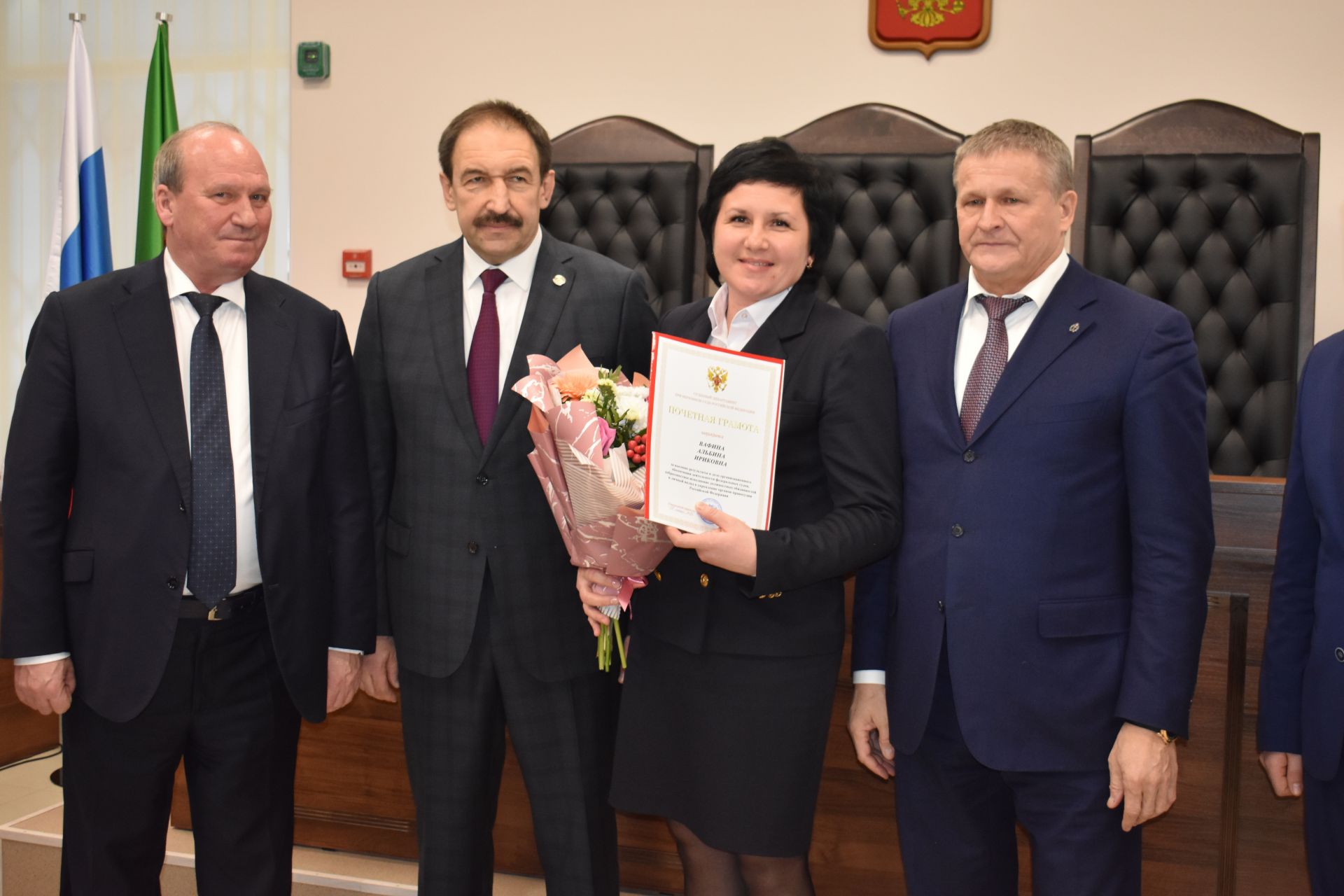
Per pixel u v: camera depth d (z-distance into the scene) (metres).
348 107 4.54
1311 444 1.53
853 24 4.06
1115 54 3.87
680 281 3.94
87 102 3.79
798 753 1.60
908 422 1.62
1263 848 2.05
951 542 1.54
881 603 1.74
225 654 1.78
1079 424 1.50
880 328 1.65
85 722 1.75
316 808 2.55
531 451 1.80
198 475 1.74
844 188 3.90
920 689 1.57
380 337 1.92
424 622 1.82
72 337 1.75
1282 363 3.57
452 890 1.83
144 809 1.79
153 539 1.71
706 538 1.44
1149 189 3.68
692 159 4.00
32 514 1.72
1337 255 3.76
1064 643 1.50
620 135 4.05
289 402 1.80
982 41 3.94
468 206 1.81
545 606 1.81
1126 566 1.53
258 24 4.70
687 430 1.47
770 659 1.59
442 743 1.83
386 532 1.92
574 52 4.31
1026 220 1.51
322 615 1.85
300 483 1.80
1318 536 1.57
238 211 1.73
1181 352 1.47
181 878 2.48
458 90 4.43
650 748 1.68
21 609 1.71
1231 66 3.79
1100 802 1.50
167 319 1.77
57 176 5.05
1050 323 1.55
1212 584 2.06
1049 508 1.50
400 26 4.46
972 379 1.60
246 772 1.82
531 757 1.82
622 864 2.40
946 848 1.62
